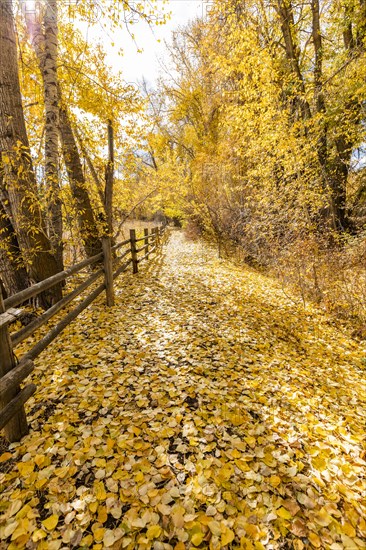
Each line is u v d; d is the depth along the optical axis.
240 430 2.44
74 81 5.45
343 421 2.80
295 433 2.49
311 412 2.86
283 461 2.15
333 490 1.98
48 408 2.53
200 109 16.22
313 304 6.15
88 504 1.74
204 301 5.61
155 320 4.54
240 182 10.45
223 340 4.11
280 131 7.66
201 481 1.92
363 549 1.61
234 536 1.63
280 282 7.72
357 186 10.16
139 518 1.68
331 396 3.25
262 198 8.77
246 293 6.34
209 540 1.61
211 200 11.81
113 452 2.13
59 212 4.88
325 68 10.39
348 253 6.14
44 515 1.68
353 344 4.75
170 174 12.92
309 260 6.37
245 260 10.00
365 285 5.40
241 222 10.41
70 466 1.98
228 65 8.55
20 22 4.67
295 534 1.66
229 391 2.96
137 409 2.59
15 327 4.02
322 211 9.91
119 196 9.07
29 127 5.15
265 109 8.01
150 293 5.83
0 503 1.72
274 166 8.57
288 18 9.64
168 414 2.55
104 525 1.65
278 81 8.35
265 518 1.73
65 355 3.38
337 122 8.96
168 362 3.40
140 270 7.84
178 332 4.19
